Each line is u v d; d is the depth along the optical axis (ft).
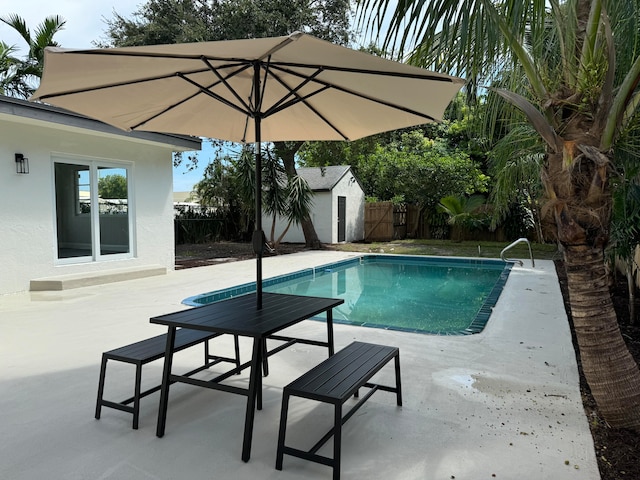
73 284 23.44
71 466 7.03
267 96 10.79
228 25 43.83
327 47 6.98
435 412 8.93
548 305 19.24
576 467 6.97
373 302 24.98
